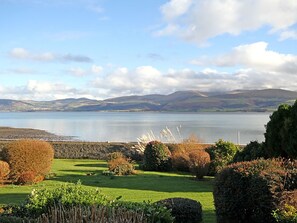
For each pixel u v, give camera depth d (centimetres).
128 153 2908
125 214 520
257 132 5756
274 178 750
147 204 661
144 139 2845
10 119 13150
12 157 1672
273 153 1362
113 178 1844
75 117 15288
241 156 1562
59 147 3070
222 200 827
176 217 788
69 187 748
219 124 8381
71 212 525
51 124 9356
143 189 1495
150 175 2006
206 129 6525
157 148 2288
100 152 3012
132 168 2086
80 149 3059
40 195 726
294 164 817
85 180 1755
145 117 14612
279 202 701
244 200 807
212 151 2034
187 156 2209
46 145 1808
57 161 2730
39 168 1730
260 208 760
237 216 815
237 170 823
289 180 748
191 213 802
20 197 1303
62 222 513
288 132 1294
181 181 1761
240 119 11738
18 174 1673
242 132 5747
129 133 6088
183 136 4994
